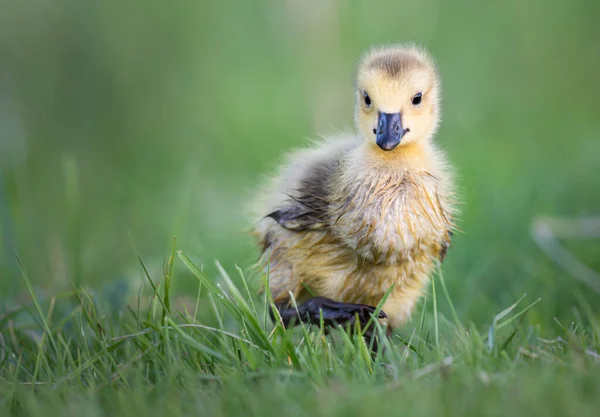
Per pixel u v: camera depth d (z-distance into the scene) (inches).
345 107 807.1
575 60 894.4
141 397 247.3
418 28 841.5
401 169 338.0
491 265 483.5
